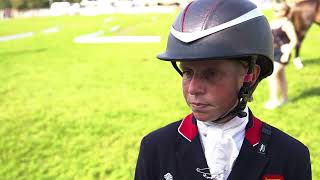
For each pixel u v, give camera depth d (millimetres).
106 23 31531
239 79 1534
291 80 9312
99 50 16641
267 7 32938
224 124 1599
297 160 1604
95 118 6988
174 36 1553
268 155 1587
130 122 6707
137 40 19578
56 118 7062
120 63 13117
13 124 6773
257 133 1613
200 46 1483
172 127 1751
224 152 1592
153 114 7137
